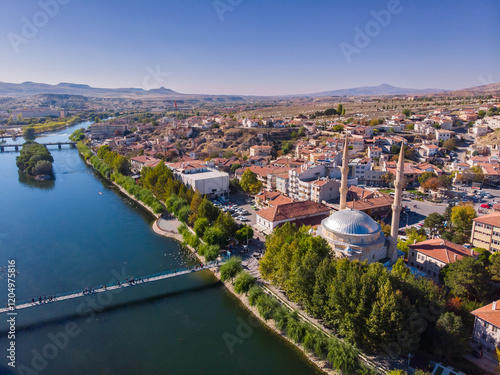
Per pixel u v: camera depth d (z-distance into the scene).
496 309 66.19
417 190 193.62
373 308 63.72
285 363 70.69
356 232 88.19
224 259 108.50
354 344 67.19
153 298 93.94
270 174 190.12
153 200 165.50
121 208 172.38
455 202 167.88
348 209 94.56
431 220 127.00
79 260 114.94
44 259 115.94
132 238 133.88
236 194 191.88
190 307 89.69
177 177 192.38
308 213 129.88
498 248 102.56
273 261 90.50
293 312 79.25
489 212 149.88
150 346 75.31
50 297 86.12
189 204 150.12
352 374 63.47
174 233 136.25
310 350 72.31
